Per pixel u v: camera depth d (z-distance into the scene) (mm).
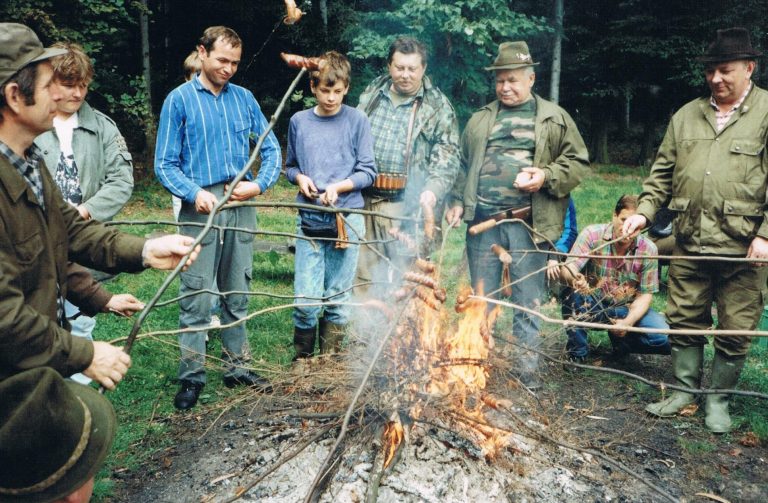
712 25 17266
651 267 4469
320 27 14797
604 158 20688
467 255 4480
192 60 4555
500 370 3223
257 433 3398
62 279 2264
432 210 3854
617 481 3078
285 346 4742
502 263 4309
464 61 12883
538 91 20828
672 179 3918
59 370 2025
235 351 4035
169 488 3012
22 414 1885
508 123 4176
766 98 3527
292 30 14938
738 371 3748
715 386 3791
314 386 3367
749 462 3371
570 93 20719
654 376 4496
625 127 24047
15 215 2000
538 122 4086
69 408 1997
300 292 4094
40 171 2197
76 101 2697
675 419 3818
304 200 4016
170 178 3637
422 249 4094
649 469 3213
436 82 13031
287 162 4238
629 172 18797
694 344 3871
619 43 18203
